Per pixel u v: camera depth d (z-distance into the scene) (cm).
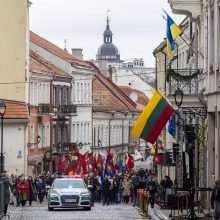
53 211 5784
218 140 4959
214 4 5000
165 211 5400
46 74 10862
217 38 4931
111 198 6994
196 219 4422
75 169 8312
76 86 12306
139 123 5306
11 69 8944
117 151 14400
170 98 5269
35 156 10250
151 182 6019
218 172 4953
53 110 10912
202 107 5306
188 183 4700
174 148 6762
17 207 6291
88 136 12938
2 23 8781
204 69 5419
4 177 4919
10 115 8594
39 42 12175
